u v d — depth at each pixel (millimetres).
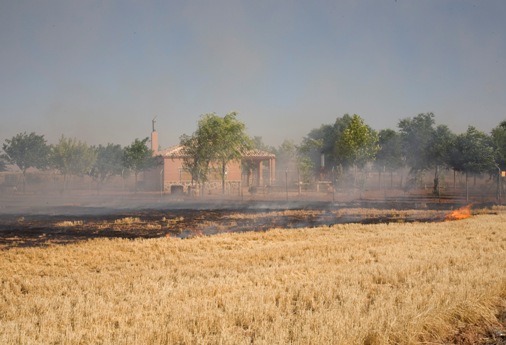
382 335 6949
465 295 9016
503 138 44562
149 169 60625
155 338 7031
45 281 11016
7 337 6973
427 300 8617
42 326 7562
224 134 46125
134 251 15641
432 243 16641
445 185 53875
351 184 53438
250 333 7363
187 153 47250
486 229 20297
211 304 8750
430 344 7277
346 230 20688
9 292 10188
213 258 14125
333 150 64000
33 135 60938
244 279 10984
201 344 6770
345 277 10820
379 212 29125
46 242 18000
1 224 24141
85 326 7699
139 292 9828
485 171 41750
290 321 7715
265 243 17281
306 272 11617
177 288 10039
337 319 7539
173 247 16234
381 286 10078
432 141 52219
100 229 22172
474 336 7613
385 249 15266
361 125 53062
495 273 10820
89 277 11430
